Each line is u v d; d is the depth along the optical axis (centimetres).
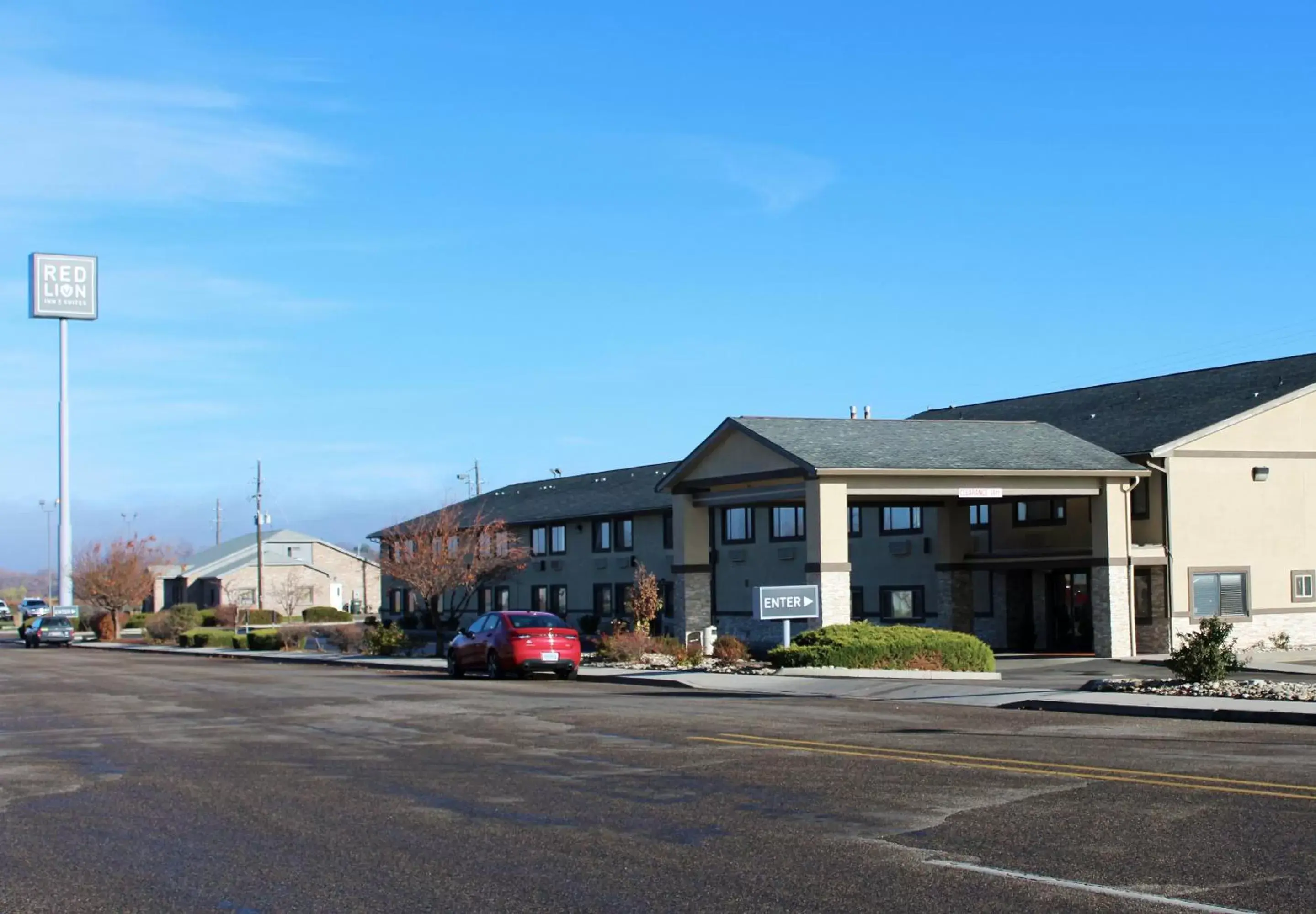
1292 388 3991
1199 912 788
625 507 5266
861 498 3916
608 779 1349
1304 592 3947
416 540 5441
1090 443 3984
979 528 4228
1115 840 992
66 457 6938
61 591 7056
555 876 914
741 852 978
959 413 5275
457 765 1500
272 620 8175
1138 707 1927
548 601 5881
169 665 4541
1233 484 3884
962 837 1014
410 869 949
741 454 3734
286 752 1677
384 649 4875
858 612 4581
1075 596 4088
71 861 1011
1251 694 2038
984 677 2859
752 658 3544
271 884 916
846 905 818
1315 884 850
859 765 1405
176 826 1152
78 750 1758
